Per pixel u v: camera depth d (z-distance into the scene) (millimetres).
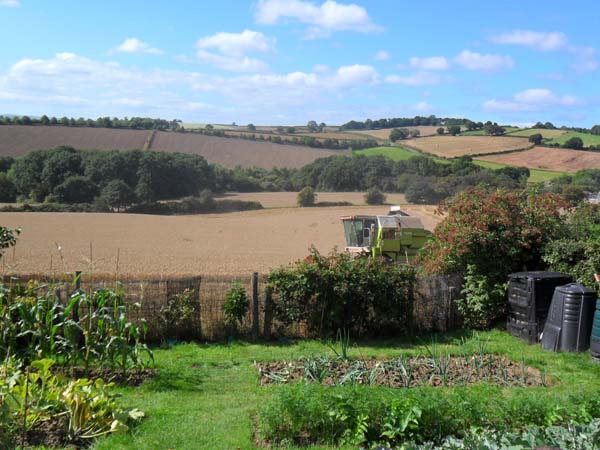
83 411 6266
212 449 5980
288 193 89250
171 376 8859
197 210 74062
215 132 121062
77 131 101812
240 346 11516
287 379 8914
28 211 68562
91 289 10672
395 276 12477
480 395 6625
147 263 32812
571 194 17016
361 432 6148
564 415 6480
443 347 11312
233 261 34750
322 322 12172
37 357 8273
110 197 72062
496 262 13227
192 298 11930
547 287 11672
